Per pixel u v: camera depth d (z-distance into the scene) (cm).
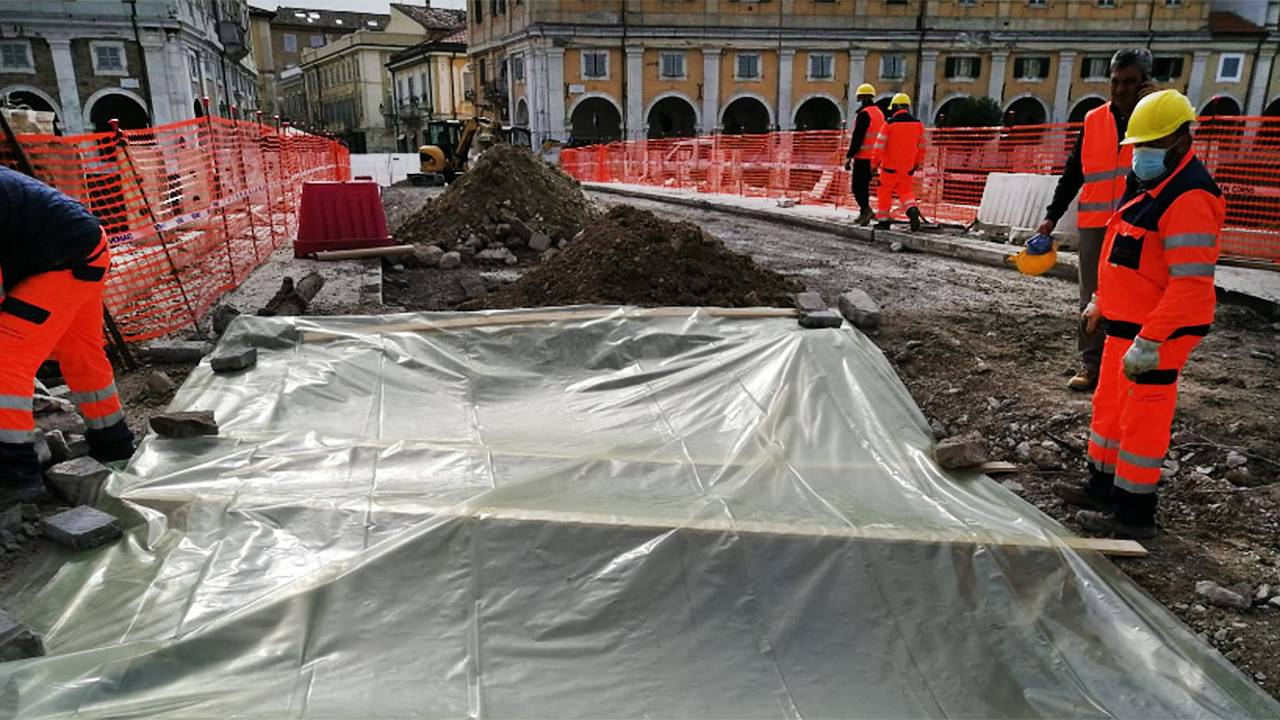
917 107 4738
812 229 1403
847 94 4672
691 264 680
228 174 905
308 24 7775
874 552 331
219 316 622
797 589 315
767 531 337
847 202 1677
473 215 1118
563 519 335
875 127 1243
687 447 427
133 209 676
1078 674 281
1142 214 343
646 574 316
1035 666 284
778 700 268
